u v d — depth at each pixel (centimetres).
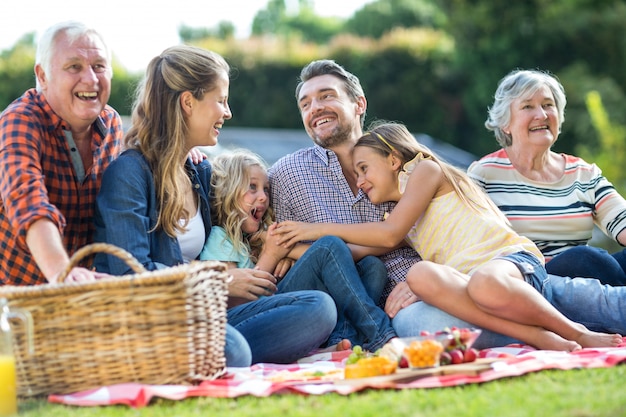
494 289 366
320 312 373
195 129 394
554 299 418
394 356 323
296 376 328
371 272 416
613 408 266
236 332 351
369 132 439
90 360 305
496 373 308
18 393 306
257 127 1886
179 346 307
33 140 360
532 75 481
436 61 1912
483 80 1828
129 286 301
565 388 289
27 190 340
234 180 431
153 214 379
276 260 428
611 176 1301
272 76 1889
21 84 1753
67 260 325
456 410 268
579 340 371
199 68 391
